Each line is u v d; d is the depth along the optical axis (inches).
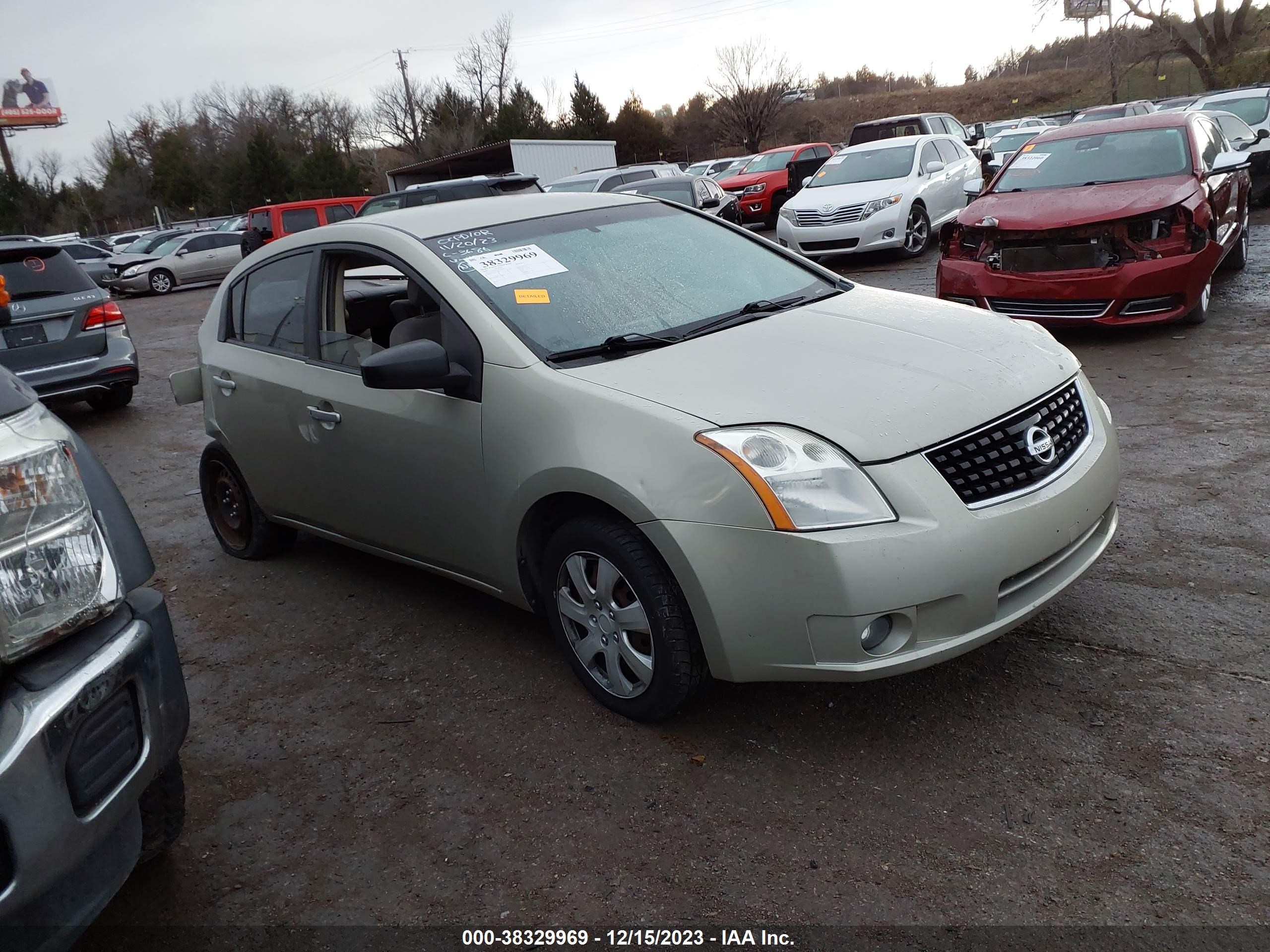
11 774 65.7
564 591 122.8
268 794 115.2
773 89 1942.7
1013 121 1164.5
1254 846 89.1
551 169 1093.8
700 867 94.8
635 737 117.2
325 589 174.1
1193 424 205.2
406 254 139.0
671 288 140.9
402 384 119.3
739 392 109.3
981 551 101.3
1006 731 109.9
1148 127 314.3
